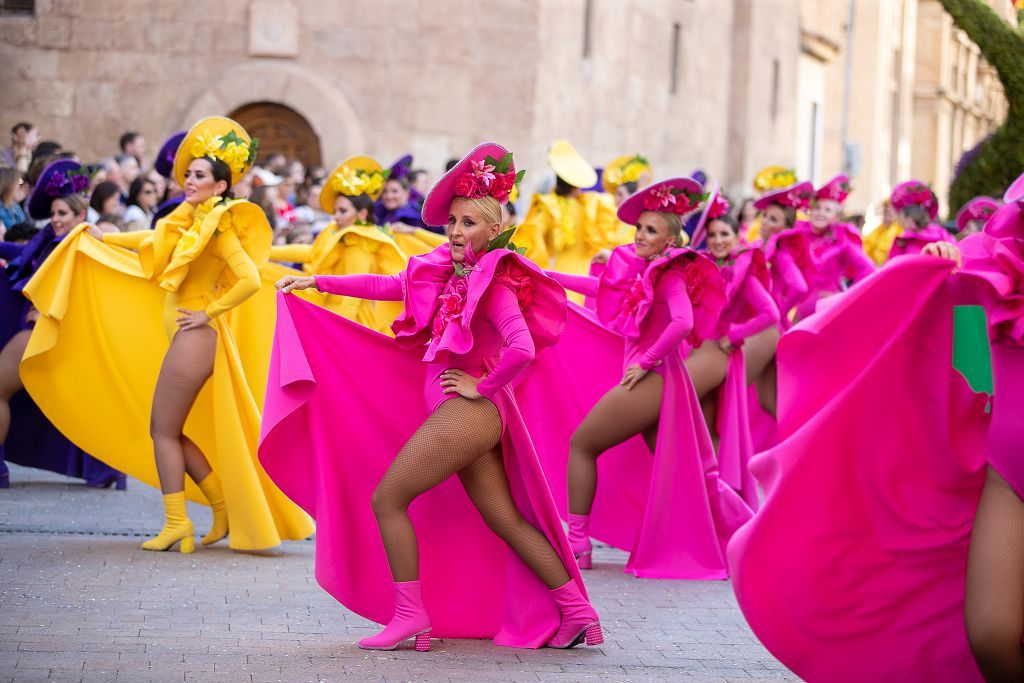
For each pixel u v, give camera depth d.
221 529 9.54
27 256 10.90
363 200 12.18
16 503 10.98
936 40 67.88
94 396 10.08
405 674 6.36
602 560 9.91
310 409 7.02
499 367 6.52
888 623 5.70
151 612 7.52
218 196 9.08
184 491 9.36
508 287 6.61
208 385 9.62
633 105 35.09
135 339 10.04
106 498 11.45
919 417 5.57
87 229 10.03
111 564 8.75
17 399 11.51
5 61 27.53
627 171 15.37
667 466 9.14
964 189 17.17
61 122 27.62
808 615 5.67
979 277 5.27
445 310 6.66
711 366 10.09
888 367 5.52
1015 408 5.22
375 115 28.12
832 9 57.28
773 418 12.09
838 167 58.00
